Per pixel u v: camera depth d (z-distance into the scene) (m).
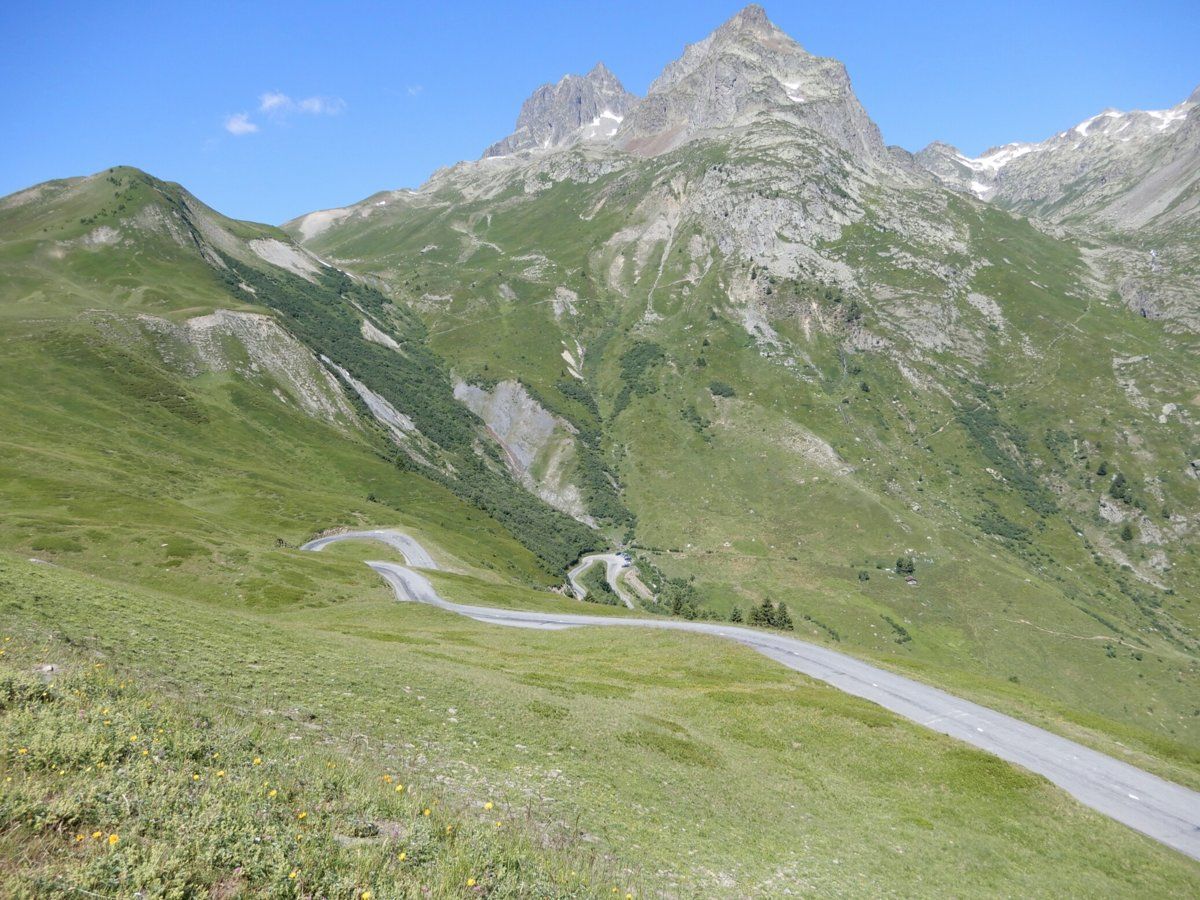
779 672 68.81
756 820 32.34
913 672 74.88
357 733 26.42
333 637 49.72
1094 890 34.41
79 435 150.75
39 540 88.62
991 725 59.28
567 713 39.59
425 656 50.78
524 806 23.89
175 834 12.44
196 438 176.50
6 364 170.75
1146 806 46.47
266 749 19.80
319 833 14.30
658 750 37.97
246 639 37.09
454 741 29.52
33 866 10.52
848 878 28.34
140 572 88.00
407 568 125.00
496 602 110.75
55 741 14.60
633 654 75.44
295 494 161.62
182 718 19.66
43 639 24.72
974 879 32.72
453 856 15.47
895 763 46.16
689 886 21.77
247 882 11.94
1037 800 43.03
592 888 16.70
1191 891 36.00
